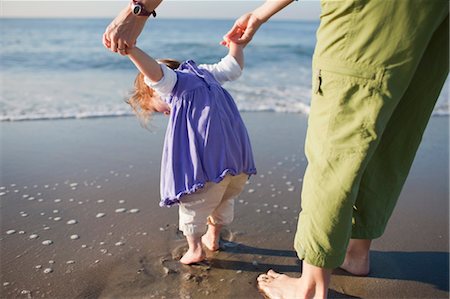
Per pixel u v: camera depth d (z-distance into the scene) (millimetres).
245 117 5602
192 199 2266
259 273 2393
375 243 2711
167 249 2590
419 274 2410
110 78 7930
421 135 2143
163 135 4758
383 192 2199
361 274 2381
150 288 2234
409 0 1624
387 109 1755
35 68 8797
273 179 3646
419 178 3762
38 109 5625
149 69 2098
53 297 2154
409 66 1705
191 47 14320
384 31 1668
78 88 6941
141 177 3631
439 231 2877
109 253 2533
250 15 2395
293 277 2359
